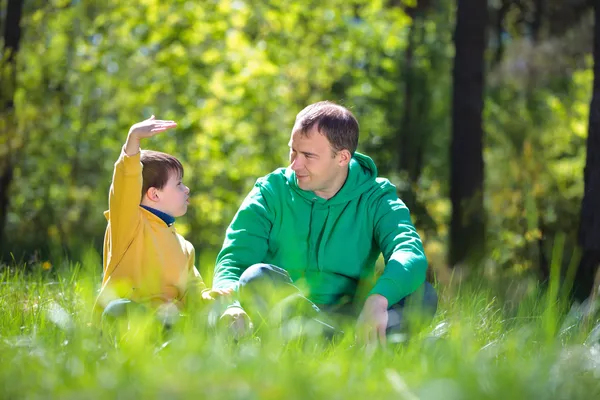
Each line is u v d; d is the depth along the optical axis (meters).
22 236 14.08
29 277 5.15
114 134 17.78
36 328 3.29
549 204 9.06
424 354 3.00
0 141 13.51
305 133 3.97
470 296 4.64
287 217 4.18
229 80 16.73
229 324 3.39
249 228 4.14
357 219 4.17
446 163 21.42
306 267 4.19
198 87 17.27
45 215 14.82
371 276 4.26
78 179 17.48
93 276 4.64
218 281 3.95
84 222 15.23
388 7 21.52
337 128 3.97
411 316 3.54
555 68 20.36
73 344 2.87
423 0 22.11
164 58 17.08
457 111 11.45
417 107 20.86
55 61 16.42
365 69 19.98
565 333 3.70
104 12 17.56
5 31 14.12
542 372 2.52
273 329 3.33
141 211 4.00
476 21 11.40
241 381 2.31
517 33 23.81
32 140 14.90
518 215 8.97
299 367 2.60
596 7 7.71
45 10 17.47
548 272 8.41
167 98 17.77
